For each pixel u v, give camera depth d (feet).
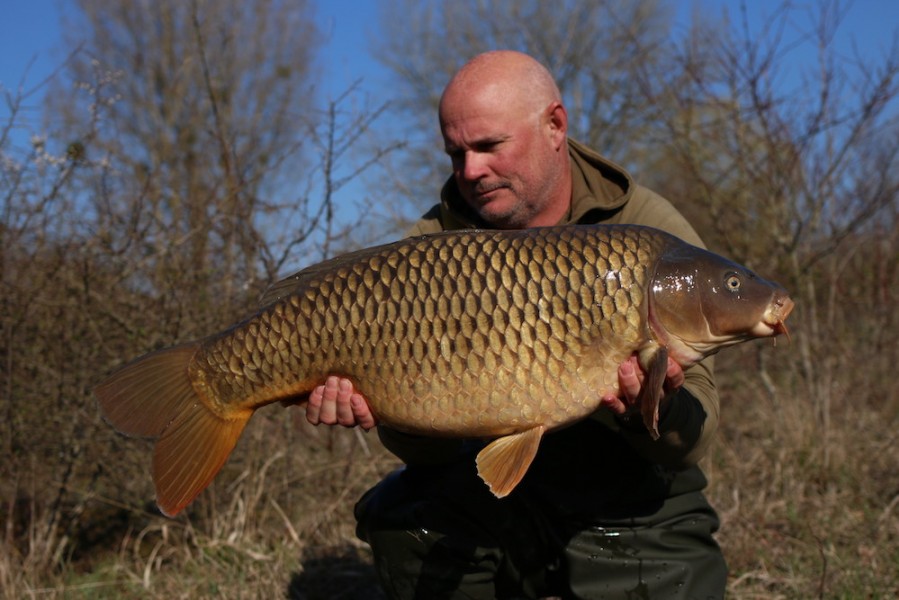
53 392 12.16
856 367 17.60
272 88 30.07
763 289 6.72
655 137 21.38
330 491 13.88
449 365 6.62
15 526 12.67
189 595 10.82
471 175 8.33
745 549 11.15
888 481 13.80
